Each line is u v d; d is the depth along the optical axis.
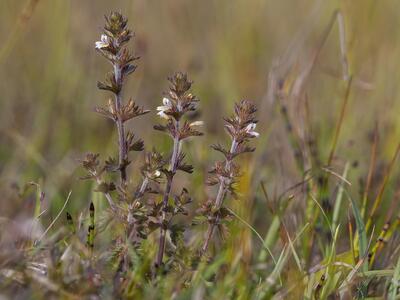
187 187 5.43
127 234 3.60
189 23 8.64
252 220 4.79
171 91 3.51
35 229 4.08
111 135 6.38
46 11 7.86
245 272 3.88
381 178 5.36
